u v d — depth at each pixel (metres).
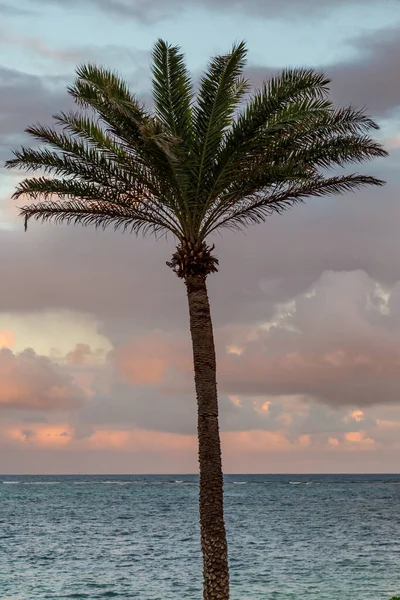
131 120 18.83
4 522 80.81
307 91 18.97
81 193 20.62
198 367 19.72
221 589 18.86
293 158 20.39
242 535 64.94
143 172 20.08
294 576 40.81
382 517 87.12
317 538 62.06
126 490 183.00
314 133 20.39
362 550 53.12
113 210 21.11
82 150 20.19
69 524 78.62
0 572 43.03
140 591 36.94
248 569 43.59
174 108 19.38
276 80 19.09
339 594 35.09
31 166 20.45
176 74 19.28
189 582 39.66
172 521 83.06
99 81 18.84
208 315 19.97
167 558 49.94
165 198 20.14
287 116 18.80
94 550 54.41
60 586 38.31
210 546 18.94
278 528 72.12
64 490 182.25
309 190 20.84
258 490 184.62
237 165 19.55
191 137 19.55
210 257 20.08
